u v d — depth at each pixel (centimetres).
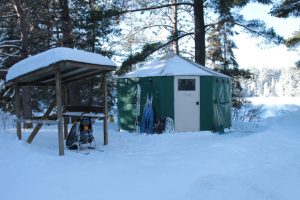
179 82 1244
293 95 8081
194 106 1255
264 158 762
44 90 2186
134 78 1315
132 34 2116
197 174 646
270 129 1291
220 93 1349
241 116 2600
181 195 533
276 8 1877
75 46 1845
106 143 1013
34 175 640
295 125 1437
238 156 772
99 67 891
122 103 1359
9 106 2005
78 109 1027
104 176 645
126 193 550
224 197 512
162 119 1240
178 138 1099
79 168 699
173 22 2297
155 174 662
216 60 2639
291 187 572
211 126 1266
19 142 888
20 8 1465
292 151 828
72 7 1847
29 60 913
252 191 534
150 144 1017
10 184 598
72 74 996
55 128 1366
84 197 533
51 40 1756
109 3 1802
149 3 1988
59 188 572
